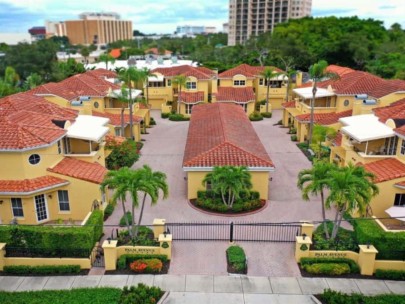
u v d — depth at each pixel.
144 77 46.03
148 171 22.64
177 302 18.91
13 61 85.88
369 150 29.75
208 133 35.84
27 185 24.75
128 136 46.50
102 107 46.16
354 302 18.38
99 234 23.84
